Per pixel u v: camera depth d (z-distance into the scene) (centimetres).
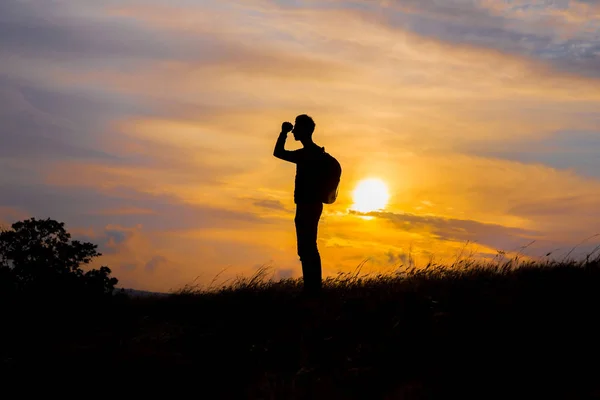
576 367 532
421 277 928
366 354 648
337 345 694
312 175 895
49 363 738
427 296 782
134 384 665
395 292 841
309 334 738
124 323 931
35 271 1169
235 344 757
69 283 1122
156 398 634
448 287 829
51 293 1091
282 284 1051
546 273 844
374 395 559
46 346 820
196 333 821
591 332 591
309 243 901
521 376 531
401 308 755
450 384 539
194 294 1041
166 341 803
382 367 605
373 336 696
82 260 1220
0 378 700
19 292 1111
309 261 901
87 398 642
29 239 1233
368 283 961
